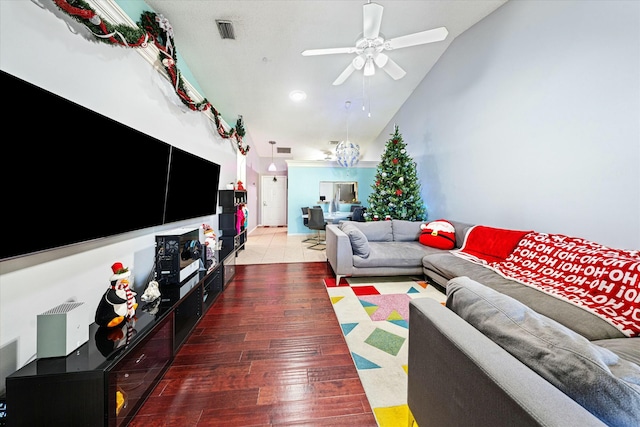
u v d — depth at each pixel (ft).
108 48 5.20
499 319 2.63
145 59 6.51
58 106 3.69
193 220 9.22
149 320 4.41
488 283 6.25
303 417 4.00
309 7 8.59
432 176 13.43
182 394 4.47
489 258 8.11
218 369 5.12
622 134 5.64
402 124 16.75
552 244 6.47
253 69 12.19
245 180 20.02
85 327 3.64
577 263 5.56
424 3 8.83
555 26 7.01
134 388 4.39
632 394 1.58
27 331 3.56
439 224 11.06
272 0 8.25
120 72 5.56
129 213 5.31
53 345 3.29
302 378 4.87
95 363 3.22
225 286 9.58
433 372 2.87
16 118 3.12
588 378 1.72
